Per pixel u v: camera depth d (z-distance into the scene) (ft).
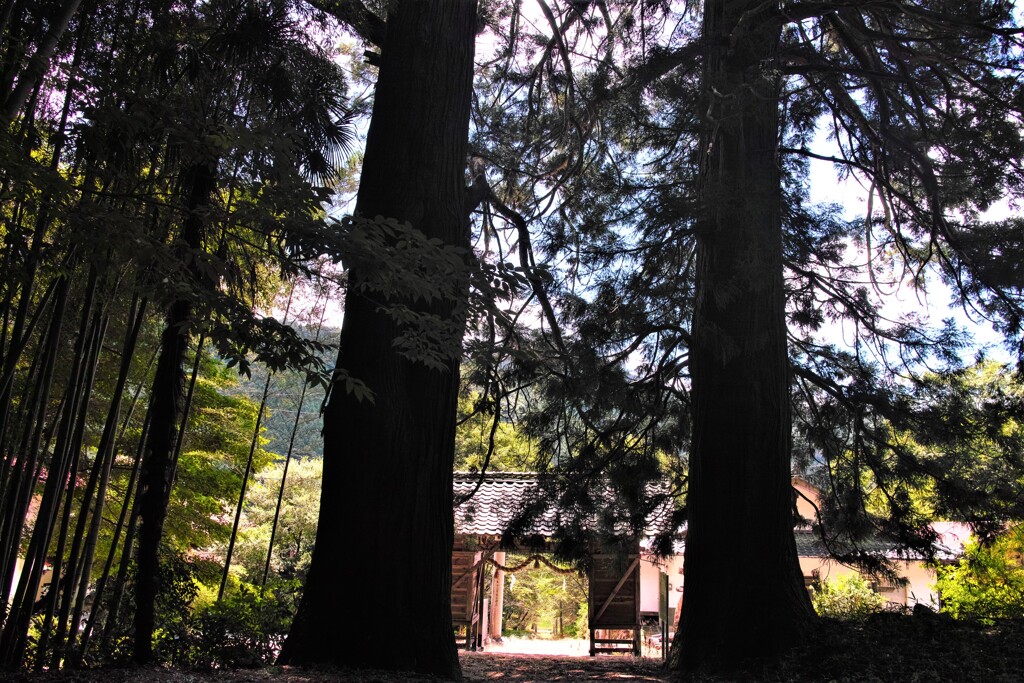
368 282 19.08
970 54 31.94
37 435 25.00
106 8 23.35
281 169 17.01
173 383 22.43
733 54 30.37
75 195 17.65
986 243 32.04
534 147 42.45
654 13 34.65
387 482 24.41
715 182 29.22
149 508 21.76
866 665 25.98
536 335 39.09
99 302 26.96
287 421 78.79
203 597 38.45
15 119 17.07
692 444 33.91
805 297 39.96
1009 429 40.29
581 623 96.48
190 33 26.48
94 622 28.81
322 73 28.45
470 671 31.99
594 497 41.14
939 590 46.62
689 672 30.04
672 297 31.86
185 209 17.49
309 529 78.02
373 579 23.79
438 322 19.61
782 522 31.60
